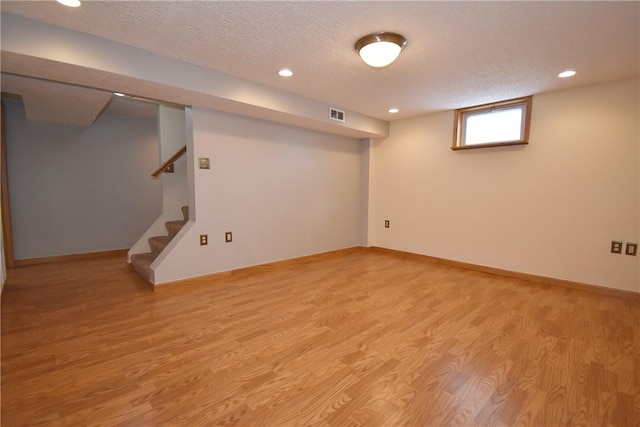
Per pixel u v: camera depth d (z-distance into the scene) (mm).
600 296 2900
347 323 2314
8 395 1485
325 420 1349
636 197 2756
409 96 3334
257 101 2961
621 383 1600
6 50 1788
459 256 3971
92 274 3551
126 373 1678
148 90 2525
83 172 4387
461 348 1957
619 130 2807
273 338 2082
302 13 1769
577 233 3074
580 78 2744
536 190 3305
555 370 1719
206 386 1575
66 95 2805
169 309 2561
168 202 4070
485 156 3670
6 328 2207
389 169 4699
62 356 1843
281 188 3852
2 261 3072
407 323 2316
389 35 1970
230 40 2109
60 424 1309
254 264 3637
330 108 3680
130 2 1670
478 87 3012
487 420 1350
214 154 3203
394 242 4711
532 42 2078
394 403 1456
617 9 1681
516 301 2768
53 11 1764
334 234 4605
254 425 1318
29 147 3979
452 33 1973
